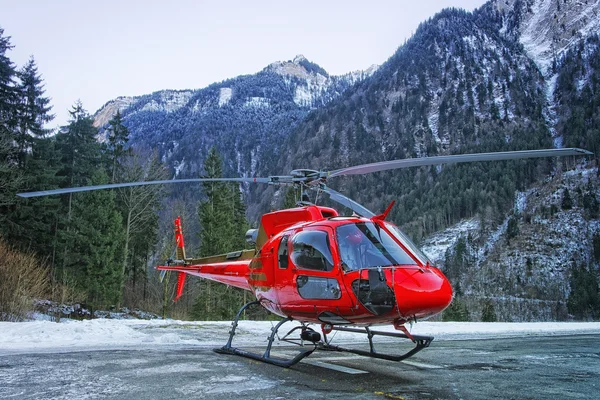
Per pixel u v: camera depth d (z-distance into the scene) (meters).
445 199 173.12
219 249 33.59
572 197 161.12
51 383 4.37
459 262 138.25
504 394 4.20
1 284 16.41
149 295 42.00
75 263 31.89
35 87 35.09
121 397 3.80
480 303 116.69
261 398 3.79
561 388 4.60
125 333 9.77
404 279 4.89
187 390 4.09
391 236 5.55
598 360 7.17
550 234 146.25
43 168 32.50
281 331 11.97
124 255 33.12
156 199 38.41
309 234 5.84
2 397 3.78
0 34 32.22
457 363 6.59
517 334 13.53
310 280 5.64
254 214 151.62
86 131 43.75
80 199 34.56
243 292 35.00
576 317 108.25
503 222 161.00
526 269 133.75
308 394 3.97
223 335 10.65
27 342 8.04
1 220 28.34
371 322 5.33
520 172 182.25
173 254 35.09
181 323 12.88
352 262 5.25
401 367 5.95
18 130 32.94
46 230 32.25
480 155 5.64
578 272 117.75
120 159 45.31
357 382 4.64
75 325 10.66
